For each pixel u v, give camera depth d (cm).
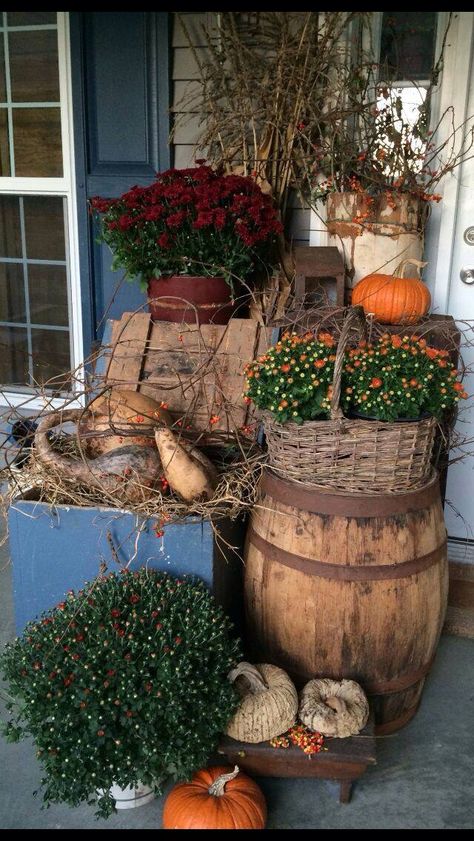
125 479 215
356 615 198
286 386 196
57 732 172
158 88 289
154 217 244
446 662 250
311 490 199
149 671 180
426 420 198
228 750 189
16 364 351
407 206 250
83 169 303
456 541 300
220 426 250
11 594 281
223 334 257
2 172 323
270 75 280
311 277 263
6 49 306
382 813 188
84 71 292
